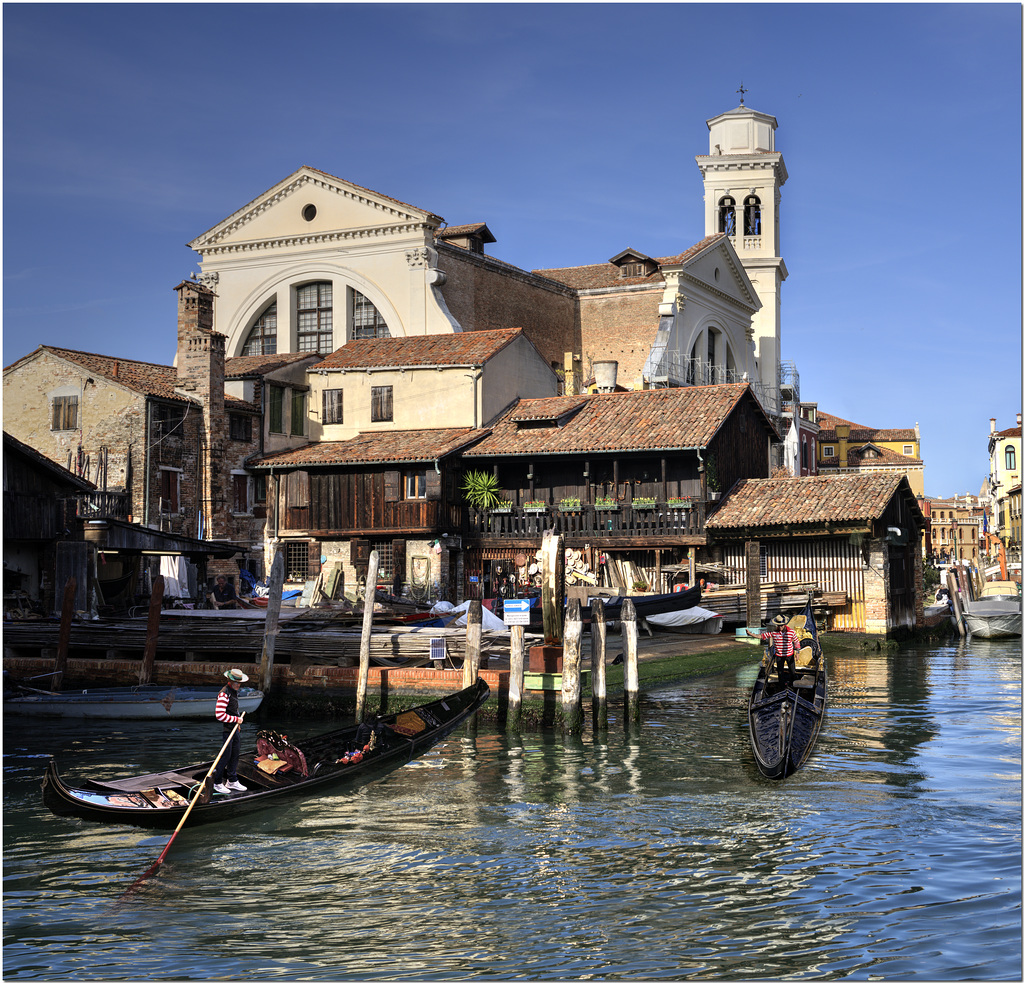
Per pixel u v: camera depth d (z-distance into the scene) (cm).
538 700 2205
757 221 6950
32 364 4162
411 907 1175
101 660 2630
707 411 4091
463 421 4369
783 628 1994
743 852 1340
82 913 1172
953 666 3231
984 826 1434
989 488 10019
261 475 4438
